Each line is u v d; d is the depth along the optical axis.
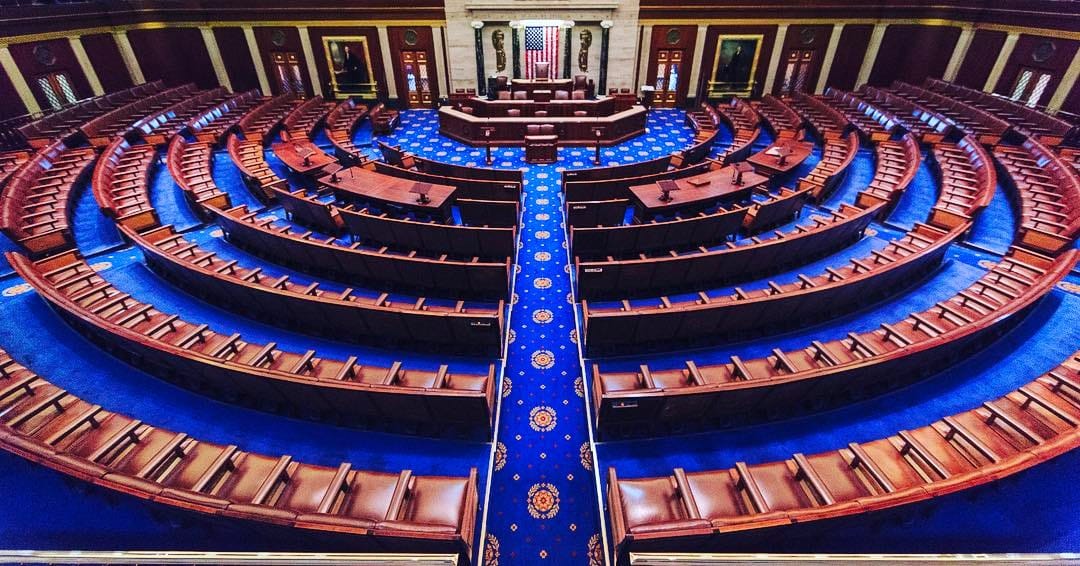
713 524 2.94
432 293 6.82
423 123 17.50
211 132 13.09
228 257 7.83
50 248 7.29
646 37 17.88
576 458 4.61
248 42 18.02
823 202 9.83
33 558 3.42
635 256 7.70
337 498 3.59
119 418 4.22
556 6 17.17
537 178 11.73
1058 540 3.68
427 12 17.41
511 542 3.99
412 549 3.10
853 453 3.75
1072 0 12.73
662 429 4.75
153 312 5.70
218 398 5.00
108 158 9.80
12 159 10.76
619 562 3.30
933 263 6.99
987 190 7.82
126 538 3.74
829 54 17.92
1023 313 5.58
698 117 16.11
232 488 3.66
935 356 4.75
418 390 3.98
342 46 18.27
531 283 7.23
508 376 5.53
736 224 7.89
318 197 9.89
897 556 3.15
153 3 16.67
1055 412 3.95
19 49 13.87
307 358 4.83
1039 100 14.03
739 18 17.34
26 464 4.21
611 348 5.78
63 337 5.70
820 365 4.82
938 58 16.67
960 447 3.86
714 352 5.75
